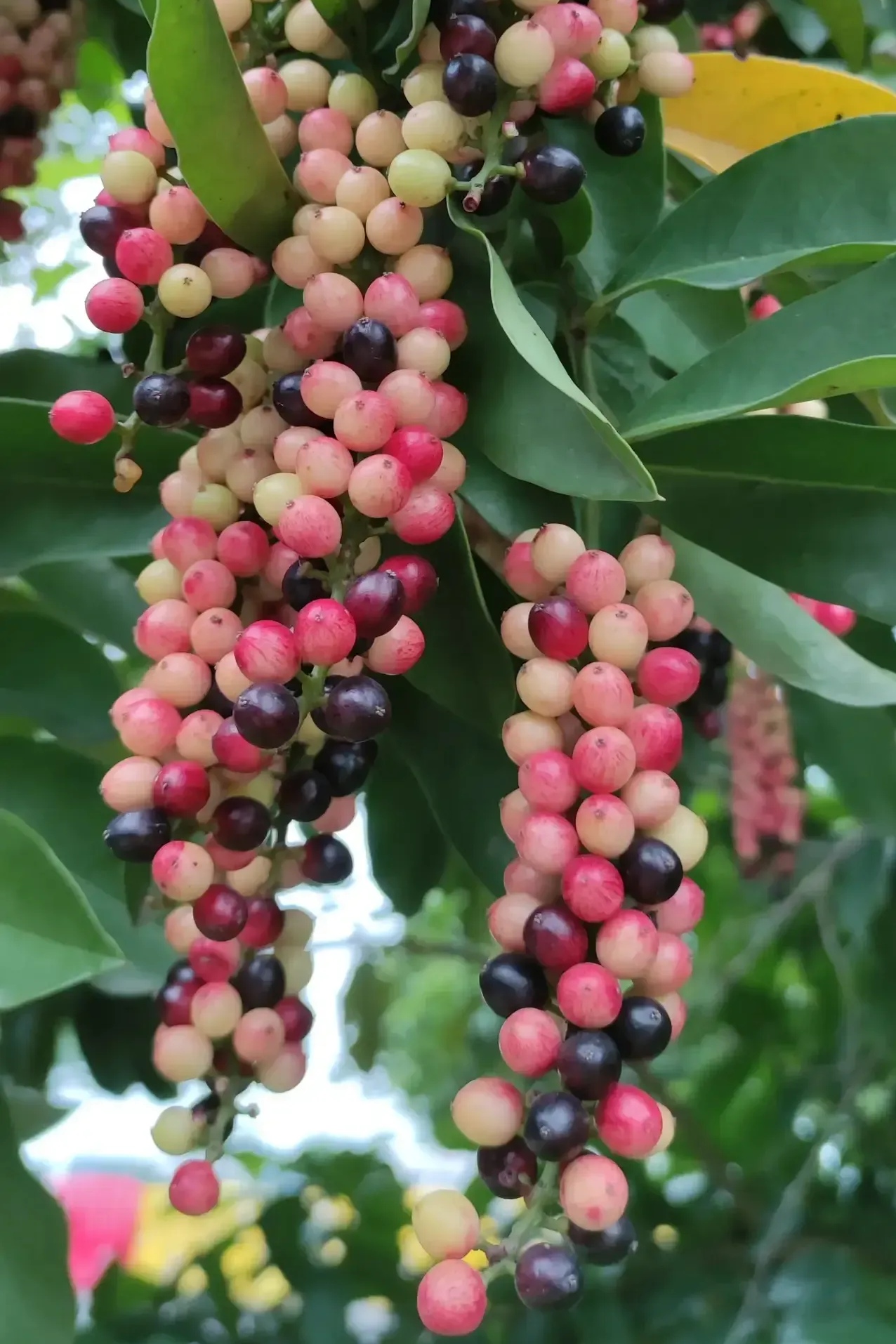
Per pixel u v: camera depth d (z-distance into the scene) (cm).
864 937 57
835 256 28
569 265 31
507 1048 24
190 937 28
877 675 32
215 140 26
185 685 27
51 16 35
